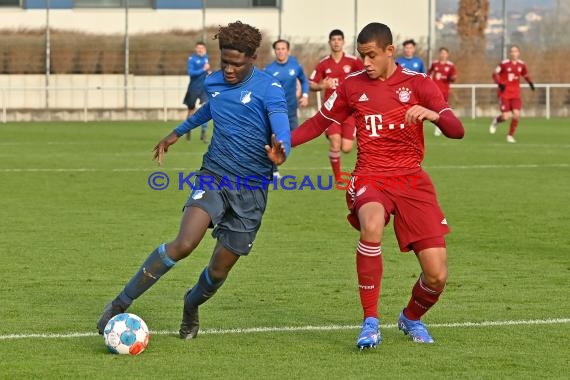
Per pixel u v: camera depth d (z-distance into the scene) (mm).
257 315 16406
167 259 14258
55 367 13234
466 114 79625
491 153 49000
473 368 13305
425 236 14258
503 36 79188
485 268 20625
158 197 32156
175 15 78500
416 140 14508
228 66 14242
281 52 36750
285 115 14203
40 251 22344
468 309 16875
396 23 81250
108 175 38406
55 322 15812
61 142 54469
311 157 47250
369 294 14070
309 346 14414
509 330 15406
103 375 12875
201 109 15117
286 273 20031
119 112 77062
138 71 77438
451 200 31609
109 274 19812
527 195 32906
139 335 13891
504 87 57188
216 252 14570
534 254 22312
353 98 14633
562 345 14500
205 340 14750
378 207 14148
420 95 14352
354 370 13180
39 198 31609
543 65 79812
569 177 38281
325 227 26141
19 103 75875
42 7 76562
